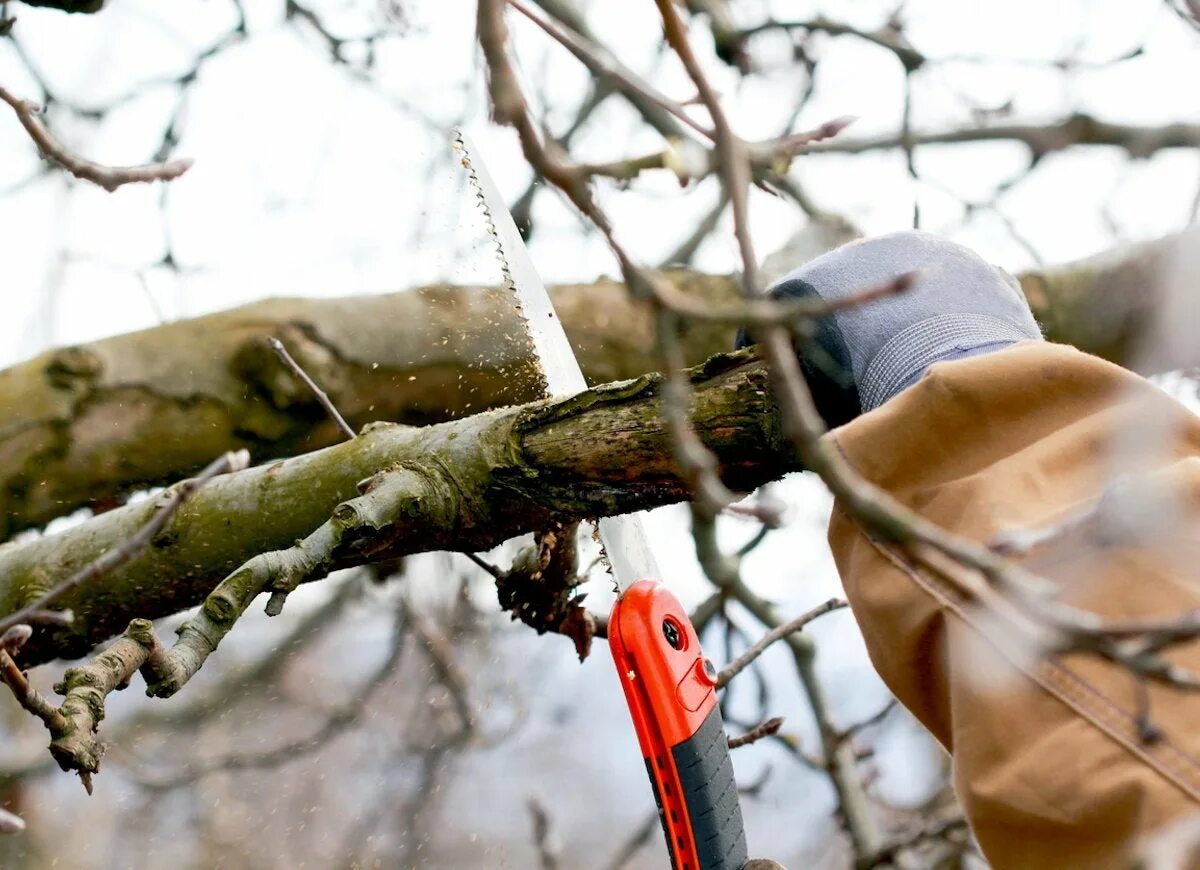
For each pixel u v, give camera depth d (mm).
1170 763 996
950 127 1980
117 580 2031
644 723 1455
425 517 1713
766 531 3162
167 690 1360
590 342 3129
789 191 2918
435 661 3643
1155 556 1045
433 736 3893
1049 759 1042
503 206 2061
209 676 4148
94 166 1523
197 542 1983
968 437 1230
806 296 1427
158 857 4141
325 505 1908
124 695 4156
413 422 2990
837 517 1273
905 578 1184
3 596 2061
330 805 4211
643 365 3154
